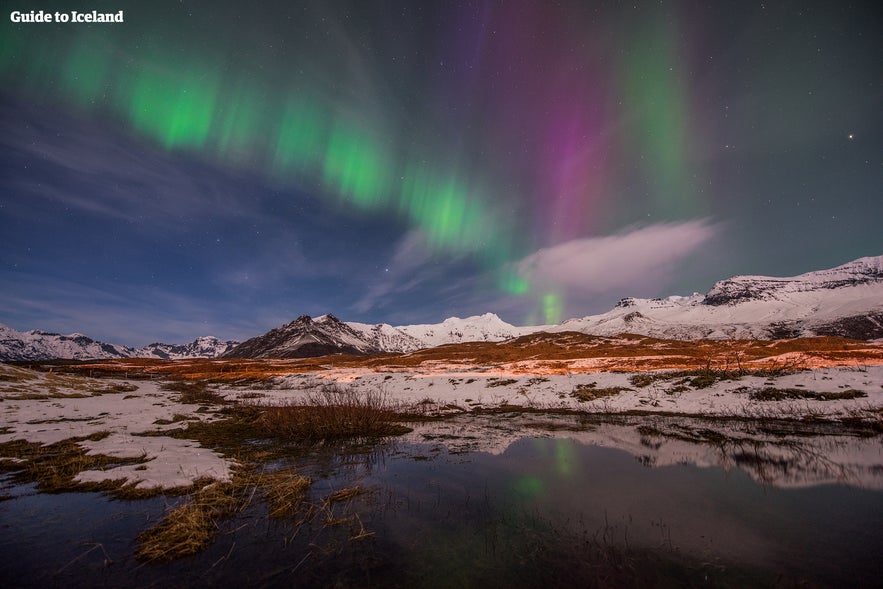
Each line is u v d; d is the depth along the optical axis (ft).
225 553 20.25
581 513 25.68
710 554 19.88
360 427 56.95
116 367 298.56
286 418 57.62
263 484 31.30
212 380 183.01
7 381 85.20
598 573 18.10
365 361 312.91
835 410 59.21
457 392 99.96
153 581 17.51
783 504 26.96
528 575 17.97
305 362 352.28
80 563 18.99
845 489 29.91
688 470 36.14
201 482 30.89
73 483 30.30
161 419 62.08
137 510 25.46
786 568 18.35
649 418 67.92
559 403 83.25
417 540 21.79
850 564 18.62
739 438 49.85
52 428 50.49
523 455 42.80
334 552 20.35
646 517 24.91
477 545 21.12
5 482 30.94
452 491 30.37
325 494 29.78
